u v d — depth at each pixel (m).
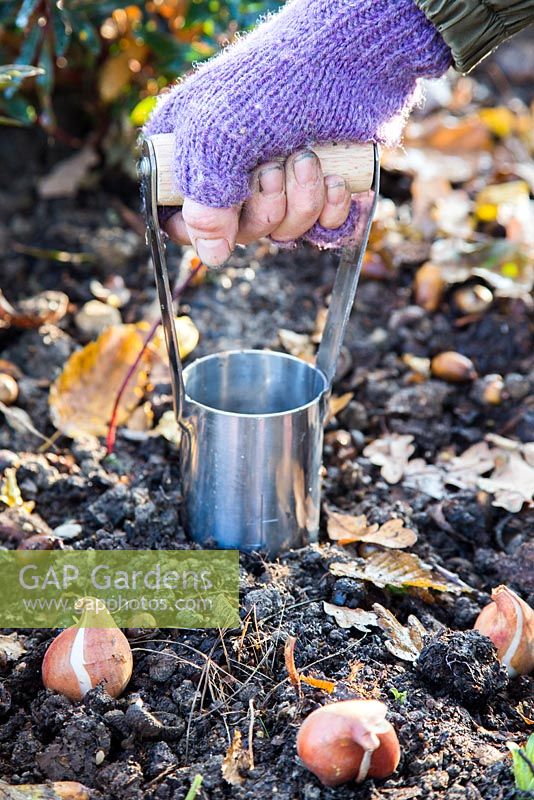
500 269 1.05
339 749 0.68
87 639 0.73
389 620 0.78
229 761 0.71
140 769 0.71
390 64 0.75
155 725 0.72
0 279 1.07
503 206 1.12
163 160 0.73
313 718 0.69
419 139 1.27
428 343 1.02
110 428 0.88
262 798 0.69
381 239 1.07
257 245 1.10
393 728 0.71
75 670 0.73
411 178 1.17
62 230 1.11
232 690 0.75
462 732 0.73
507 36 0.76
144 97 1.14
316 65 0.73
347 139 0.74
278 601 0.78
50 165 1.19
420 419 0.96
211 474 0.81
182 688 0.74
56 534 0.84
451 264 1.05
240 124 0.72
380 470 0.92
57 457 0.90
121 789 0.70
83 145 1.19
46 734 0.73
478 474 0.91
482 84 1.48
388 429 0.95
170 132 0.75
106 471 0.89
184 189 0.73
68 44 1.07
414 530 0.85
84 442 0.91
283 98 0.73
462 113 1.38
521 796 0.68
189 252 1.06
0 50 1.08
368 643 0.77
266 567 0.81
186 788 0.70
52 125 1.12
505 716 0.75
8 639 0.77
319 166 0.73
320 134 0.74
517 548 0.85
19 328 1.00
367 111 0.75
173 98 0.75
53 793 0.69
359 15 0.73
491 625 0.77
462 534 0.87
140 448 0.91
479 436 0.95
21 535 0.84
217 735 0.73
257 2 1.06
